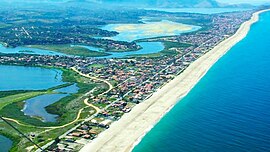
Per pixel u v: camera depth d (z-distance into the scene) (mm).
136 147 186125
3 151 187125
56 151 183625
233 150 174750
